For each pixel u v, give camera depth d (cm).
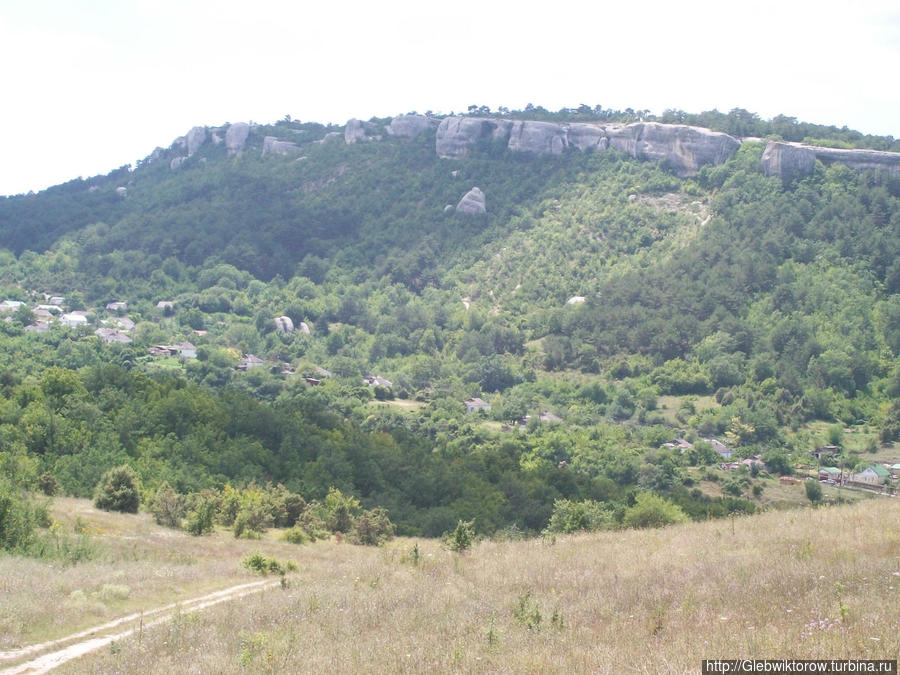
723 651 1266
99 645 1716
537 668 1263
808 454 9169
